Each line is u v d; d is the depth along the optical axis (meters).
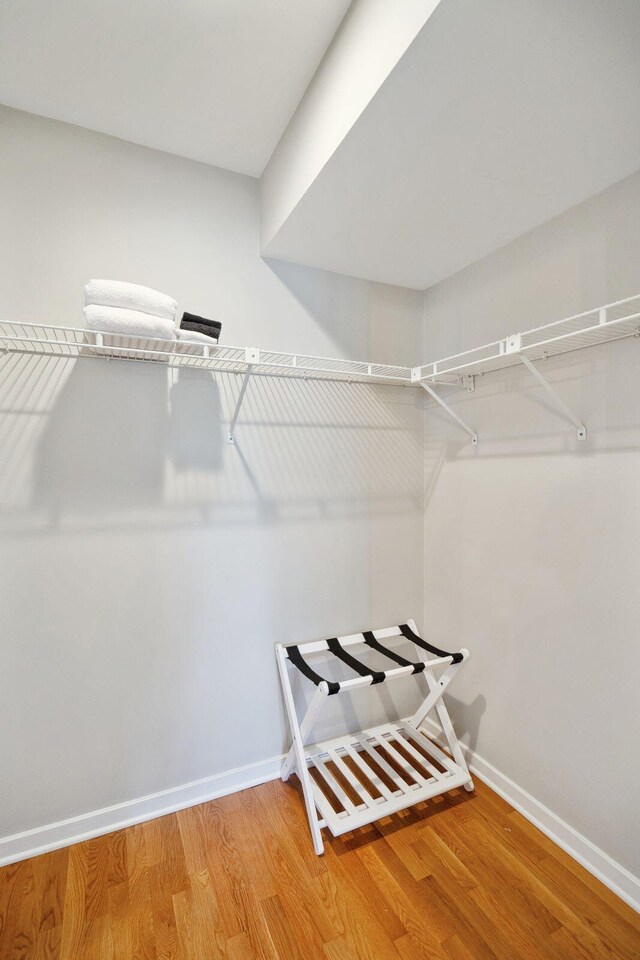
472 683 1.85
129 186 1.52
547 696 1.52
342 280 1.92
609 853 1.32
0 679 1.37
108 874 1.34
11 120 1.36
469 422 1.87
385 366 1.69
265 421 1.75
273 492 1.77
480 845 1.45
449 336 1.97
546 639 1.53
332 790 1.65
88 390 1.46
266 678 1.77
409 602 2.11
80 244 1.44
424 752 1.91
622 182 1.30
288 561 1.81
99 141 1.48
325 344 1.88
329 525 1.90
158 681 1.58
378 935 1.17
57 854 1.41
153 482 1.55
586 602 1.40
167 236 1.58
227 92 1.33
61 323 1.42
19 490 1.37
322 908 1.24
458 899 1.27
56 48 1.17
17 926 1.18
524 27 0.84
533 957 1.12
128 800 1.54
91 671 1.48
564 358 1.47
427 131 1.10
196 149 1.58
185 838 1.48
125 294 1.28
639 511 1.26
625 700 1.29
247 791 1.71
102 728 1.50
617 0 0.82
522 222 1.54
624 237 1.29
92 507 1.47
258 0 1.06
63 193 1.42
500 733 1.71
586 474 1.40
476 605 1.83
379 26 0.97
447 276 1.96
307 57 1.23
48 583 1.42
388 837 1.48
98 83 1.28
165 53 1.19
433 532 2.08
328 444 1.90
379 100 1.01
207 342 1.41
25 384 1.38
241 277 1.71
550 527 1.52
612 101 1.03
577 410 1.43
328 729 1.91
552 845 1.46
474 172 1.27
